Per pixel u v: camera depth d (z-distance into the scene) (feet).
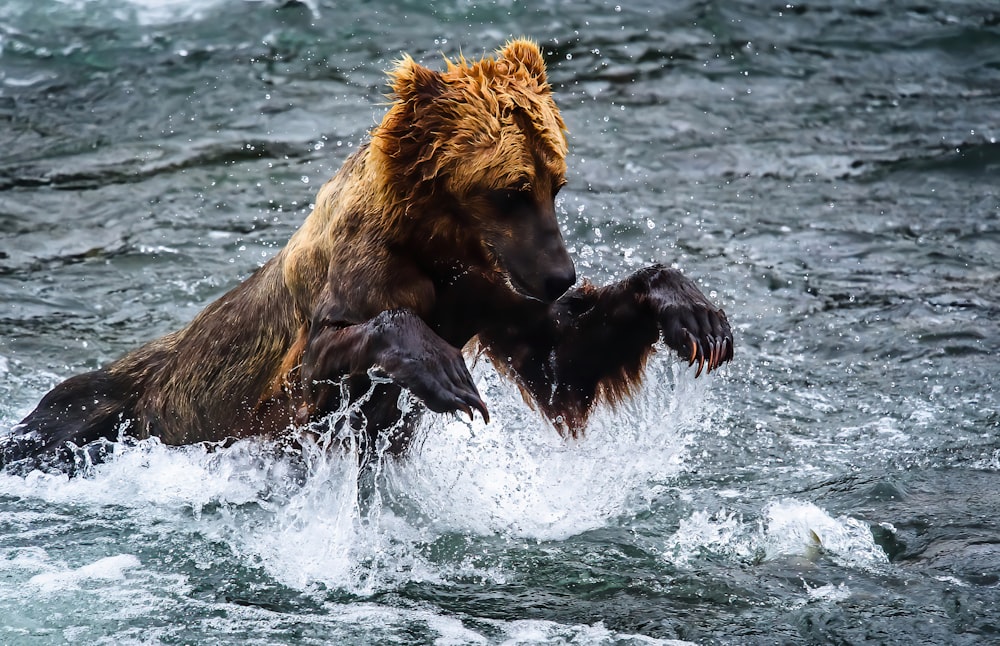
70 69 73.97
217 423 35.32
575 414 33.24
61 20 79.15
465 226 28.60
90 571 30.09
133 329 47.98
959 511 32.73
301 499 32.91
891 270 53.36
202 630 27.32
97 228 57.06
